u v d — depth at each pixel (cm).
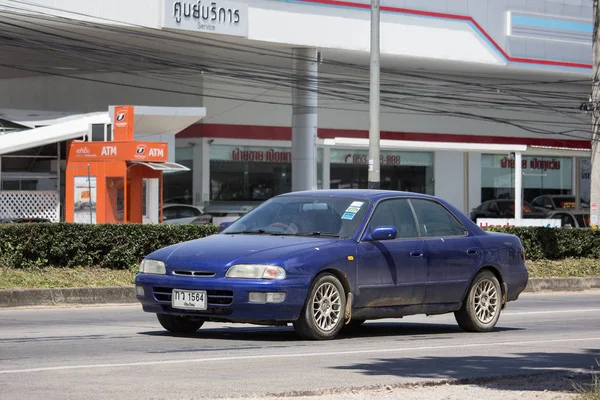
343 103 8012
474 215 8125
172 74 7344
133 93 7525
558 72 8181
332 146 7831
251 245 1650
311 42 6756
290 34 6656
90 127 4719
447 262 1853
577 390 1184
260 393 1134
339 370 1335
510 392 1176
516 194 5550
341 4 6900
